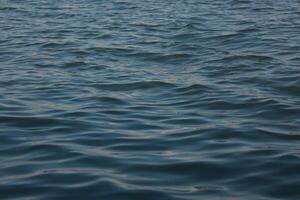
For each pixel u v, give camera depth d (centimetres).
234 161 744
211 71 1327
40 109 1009
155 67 1383
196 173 709
